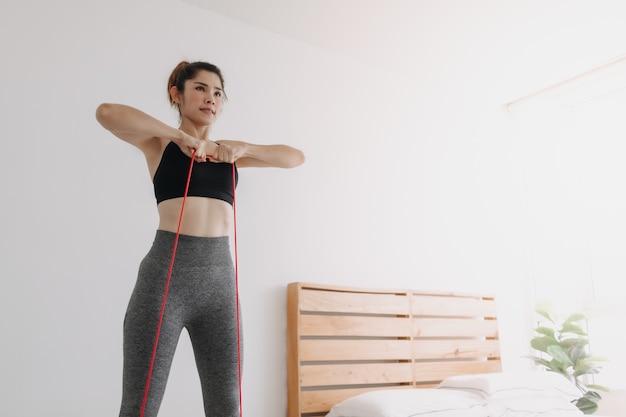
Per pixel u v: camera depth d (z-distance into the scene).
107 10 2.37
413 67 3.30
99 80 2.28
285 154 1.50
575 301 3.37
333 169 2.92
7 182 2.00
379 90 3.26
